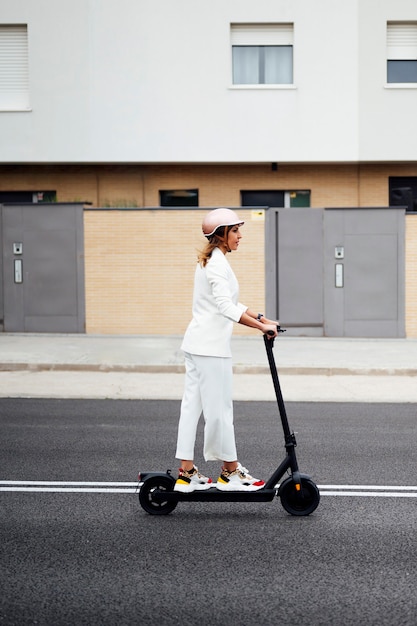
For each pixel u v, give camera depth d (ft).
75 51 62.13
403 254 53.52
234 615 12.46
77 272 54.34
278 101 62.39
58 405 32.19
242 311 17.15
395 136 62.39
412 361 42.65
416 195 64.80
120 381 38.06
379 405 32.73
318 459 22.99
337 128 62.49
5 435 26.27
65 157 62.75
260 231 53.72
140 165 64.13
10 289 54.60
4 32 62.75
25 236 54.29
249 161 62.75
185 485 17.53
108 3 61.82
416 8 61.82
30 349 46.47
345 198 64.34
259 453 23.70
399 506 18.38
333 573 14.20
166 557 15.01
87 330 54.54
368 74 62.23
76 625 12.11
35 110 62.54
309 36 62.13
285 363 41.63
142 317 54.49
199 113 62.39
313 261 53.83
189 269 54.13
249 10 61.87
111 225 54.13
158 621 12.25
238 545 15.70
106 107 62.39
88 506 18.39
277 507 18.42
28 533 16.42
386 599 13.07
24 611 12.60
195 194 64.49
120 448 24.38
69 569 14.39
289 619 12.32
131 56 62.13
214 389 17.51
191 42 62.08
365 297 53.78
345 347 48.49
